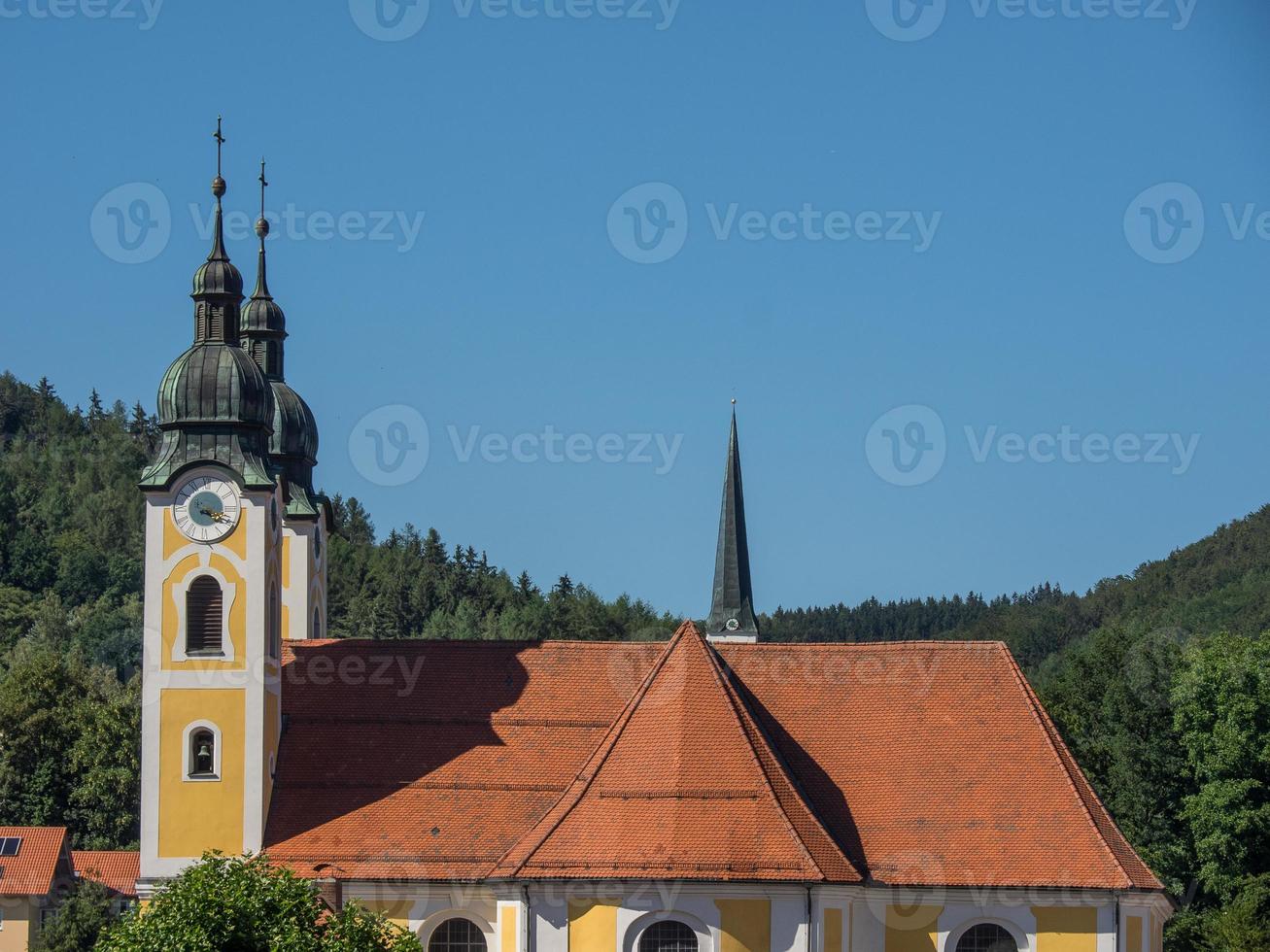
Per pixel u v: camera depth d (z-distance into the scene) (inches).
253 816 2768.2
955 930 2664.9
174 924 2381.9
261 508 2805.1
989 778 2785.4
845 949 2571.4
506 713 2933.1
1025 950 2655.0
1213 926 3892.7
